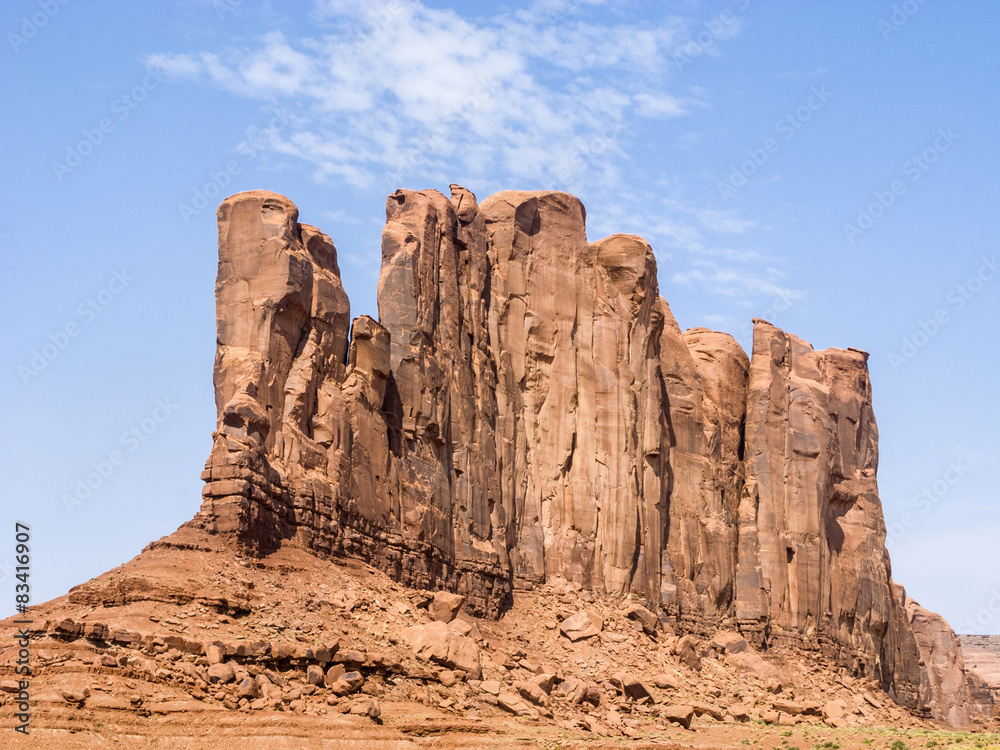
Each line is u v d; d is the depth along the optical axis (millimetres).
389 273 61969
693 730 57750
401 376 60688
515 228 70250
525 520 67438
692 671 67250
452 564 61125
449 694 49000
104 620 42781
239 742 39719
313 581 50625
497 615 63031
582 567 67938
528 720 50156
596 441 70438
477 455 64500
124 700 39281
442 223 65375
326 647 46000
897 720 77312
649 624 68125
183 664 41750
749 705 66062
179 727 39406
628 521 70125
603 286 73062
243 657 43406
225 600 45594
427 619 53875
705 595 77125
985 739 57344
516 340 69375
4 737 36312
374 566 55750
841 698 77938
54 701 38062
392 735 43500
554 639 63188
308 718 42281
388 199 65750
